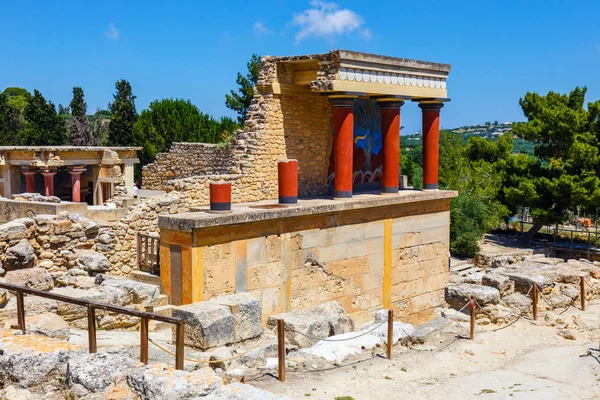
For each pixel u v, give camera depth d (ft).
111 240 59.16
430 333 52.75
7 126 246.27
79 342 39.83
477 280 73.20
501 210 140.36
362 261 69.15
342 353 45.44
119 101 223.10
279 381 38.93
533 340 54.95
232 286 56.08
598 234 155.43
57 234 53.06
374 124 80.43
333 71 64.90
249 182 68.74
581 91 148.87
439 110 79.61
